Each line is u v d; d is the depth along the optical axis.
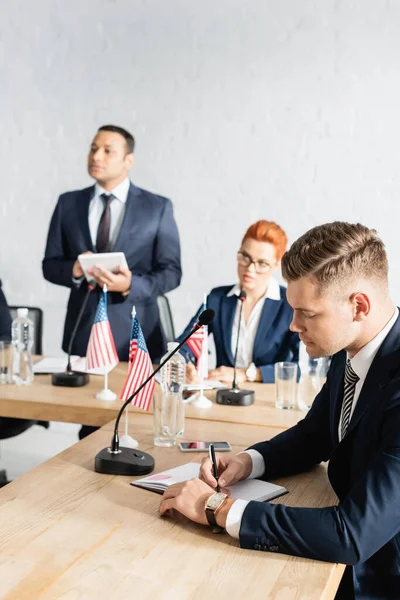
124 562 1.27
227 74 4.08
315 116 3.99
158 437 1.94
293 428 1.80
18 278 4.42
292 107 4.02
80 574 1.22
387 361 1.46
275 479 1.73
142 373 2.02
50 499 1.54
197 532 1.40
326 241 1.38
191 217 4.20
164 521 1.45
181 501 1.43
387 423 1.39
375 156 3.94
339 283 1.38
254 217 4.12
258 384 2.72
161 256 3.92
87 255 3.42
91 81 4.24
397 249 3.95
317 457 1.77
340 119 3.96
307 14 3.95
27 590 1.16
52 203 4.34
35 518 1.44
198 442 1.94
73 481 1.65
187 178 4.18
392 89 3.89
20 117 4.34
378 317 1.45
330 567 1.28
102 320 2.45
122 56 4.19
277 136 4.05
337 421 1.64
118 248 3.87
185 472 1.69
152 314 3.75
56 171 4.32
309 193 4.04
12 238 4.41
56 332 4.40
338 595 1.58
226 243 4.16
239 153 4.11
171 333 3.56
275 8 3.99
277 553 1.33
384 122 3.91
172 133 4.18
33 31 4.28
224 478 1.62
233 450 1.92
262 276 2.89
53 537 1.36
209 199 4.17
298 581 1.23
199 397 2.40
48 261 3.92
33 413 2.39
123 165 3.87
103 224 3.87
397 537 1.44
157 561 1.28
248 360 2.96
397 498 1.32
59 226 3.93
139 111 4.20
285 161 4.05
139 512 1.49
